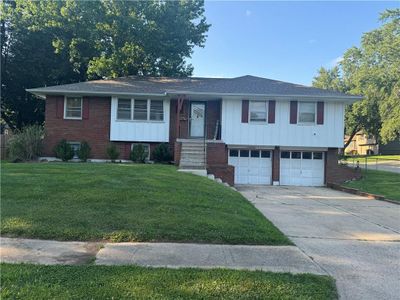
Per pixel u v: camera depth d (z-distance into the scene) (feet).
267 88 75.31
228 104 73.77
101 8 99.81
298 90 74.69
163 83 82.53
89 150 73.72
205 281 16.35
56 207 27.43
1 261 18.43
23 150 71.10
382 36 146.41
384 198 51.72
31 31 103.71
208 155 67.82
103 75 104.83
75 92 73.67
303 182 74.95
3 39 104.32
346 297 16.20
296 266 19.51
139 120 75.20
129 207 28.32
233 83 78.33
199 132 77.66
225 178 63.10
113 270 17.44
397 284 17.94
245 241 23.52
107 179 37.42
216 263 19.36
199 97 75.00
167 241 22.97
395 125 128.26
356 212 40.47
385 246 25.29
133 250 20.97
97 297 14.40
